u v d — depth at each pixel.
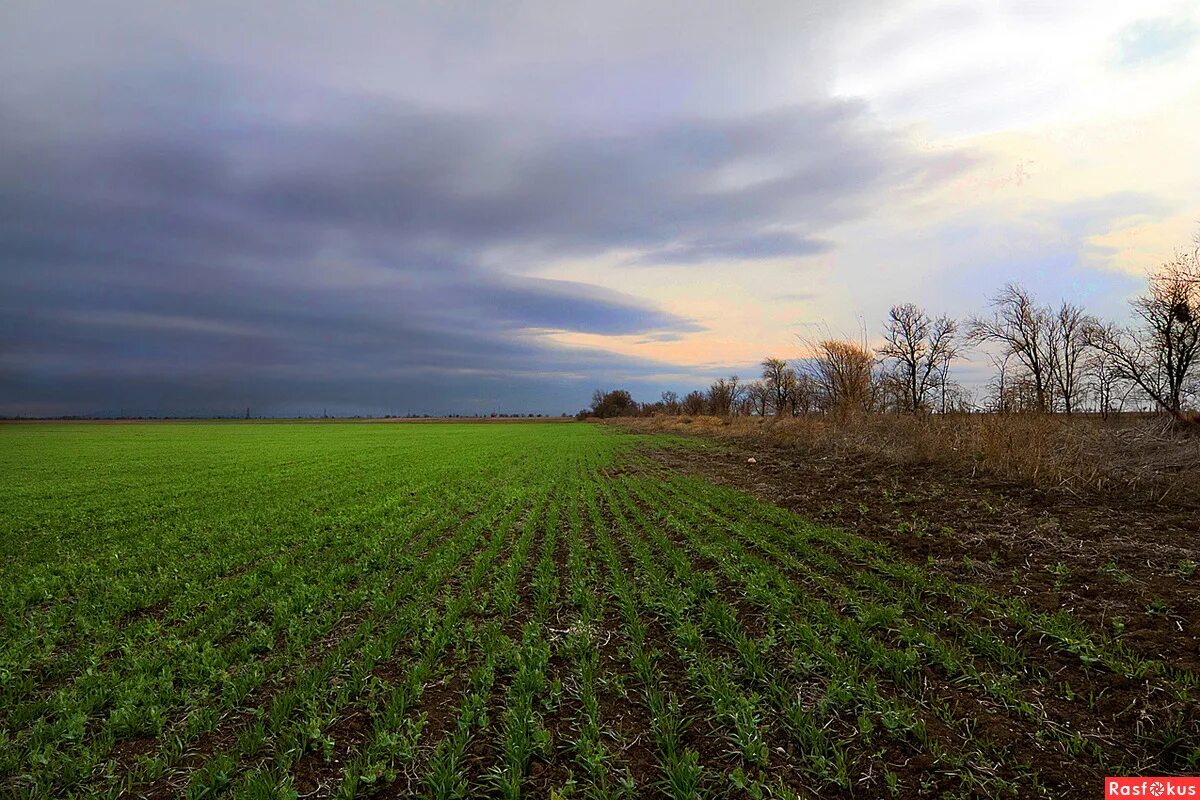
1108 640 5.64
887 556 9.16
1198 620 5.89
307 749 4.70
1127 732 4.30
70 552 11.89
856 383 26.98
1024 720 4.54
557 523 13.84
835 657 5.53
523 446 46.19
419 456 37.19
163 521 15.24
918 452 18.19
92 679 5.91
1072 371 34.72
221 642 7.08
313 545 12.09
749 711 4.73
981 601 6.89
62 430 92.88
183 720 5.18
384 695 5.49
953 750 4.20
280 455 38.97
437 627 7.12
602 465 28.55
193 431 88.69
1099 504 10.98
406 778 4.25
